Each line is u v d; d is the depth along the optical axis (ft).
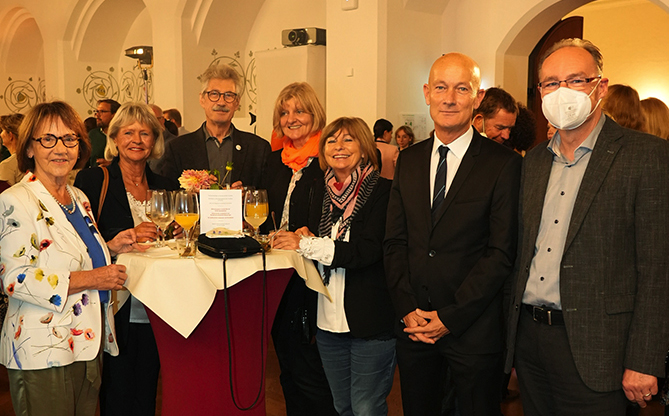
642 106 11.08
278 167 9.69
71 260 6.69
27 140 6.82
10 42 36.40
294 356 9.11
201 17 24.63
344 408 8.50
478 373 6.97
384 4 19.04
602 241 5.90
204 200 7.29
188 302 6.50
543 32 19.17
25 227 6.40
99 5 29.27
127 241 7.12
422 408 7.48
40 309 6.50
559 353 6.15
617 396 5.95
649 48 27.99
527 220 6.49
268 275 7.23
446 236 7.09
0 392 11.54
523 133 11.19
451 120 7.13
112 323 7.38
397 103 19.79
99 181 8.38
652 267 5.66
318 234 8.36
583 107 5.90
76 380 6.80
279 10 24.81
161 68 25.70
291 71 21.83
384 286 8.02
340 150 8.09
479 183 7.03
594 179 5.96
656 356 5.63
